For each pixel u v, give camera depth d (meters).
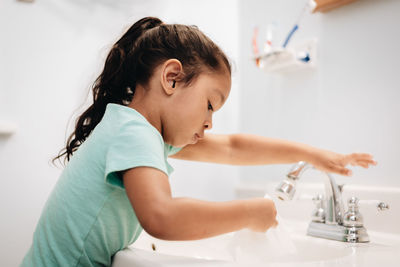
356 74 0.88
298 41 1.04
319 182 0.94
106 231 0.51
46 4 0.96
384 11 0.83
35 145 0.92
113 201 0.51
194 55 0.57
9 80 0.90
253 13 1.22
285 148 0.77
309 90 1.00
